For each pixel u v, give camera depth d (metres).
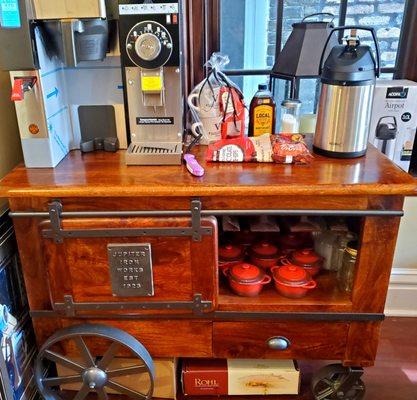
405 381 1.45
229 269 1.27
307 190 1.03
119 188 1.04
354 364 1.25
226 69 1.63
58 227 1.06
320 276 1.32
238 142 1.21
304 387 1.39
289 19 1.56
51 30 1.06
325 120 1.19
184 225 1.06
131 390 1.21
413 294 1.72
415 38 1.54
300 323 1.19
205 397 1.34
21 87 1.05
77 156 1.27
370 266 1.13
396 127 1.50
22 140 1.15
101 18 1.05
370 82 1.14
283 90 1.65
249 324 1.19
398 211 1.06
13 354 1.18
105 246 1.08
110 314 1.17
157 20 1.10
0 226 1.17
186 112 1.41
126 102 1.24
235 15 1.55
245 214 1.07
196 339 1.21
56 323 1.20
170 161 1.18
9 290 1.20
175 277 1.12
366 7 1.54
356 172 1.11
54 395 1.25
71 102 1.28
